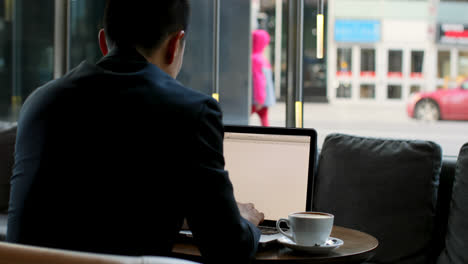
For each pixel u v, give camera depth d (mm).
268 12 3857
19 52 5137
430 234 2414
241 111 3992
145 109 966
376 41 10305
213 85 3961
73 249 942
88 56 4234
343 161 2629
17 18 5113
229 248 982
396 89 10453
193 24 3961
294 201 1639
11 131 3477
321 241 1326
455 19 10039
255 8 3926
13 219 991
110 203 941
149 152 945
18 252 702
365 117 10289
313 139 1653
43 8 4508
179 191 945
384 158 2537
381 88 10367
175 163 940
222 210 958
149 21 1065
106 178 947
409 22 10297
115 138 959
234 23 3957
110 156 953
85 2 4195
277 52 3797
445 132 8789
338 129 9688
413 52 10328
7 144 3438
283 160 1680
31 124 1023
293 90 3385
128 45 1078
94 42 4230
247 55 3971
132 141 952
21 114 1074
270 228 1619
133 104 973
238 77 3986
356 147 2635
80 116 985
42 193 967
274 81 3803
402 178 2475
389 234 2441
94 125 973
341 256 1317
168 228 952
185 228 1493
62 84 1043
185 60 3992
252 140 1729
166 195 942
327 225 1320
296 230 1326
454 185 2352
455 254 2211
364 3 10234
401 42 10422
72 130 980
